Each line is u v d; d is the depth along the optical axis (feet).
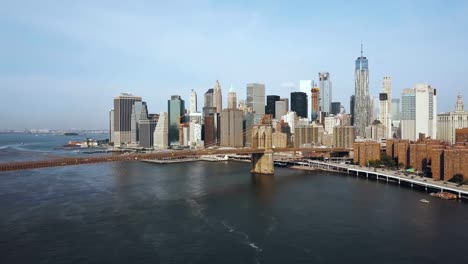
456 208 584.40
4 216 527.40
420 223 501.15
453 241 429.79
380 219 521.24
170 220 517.96
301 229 478.59
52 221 504.84
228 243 428.15
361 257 387.34
